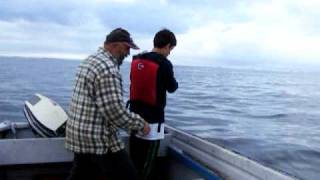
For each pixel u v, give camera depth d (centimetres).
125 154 276
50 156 328
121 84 261
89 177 287
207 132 1541
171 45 319
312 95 4634
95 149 263
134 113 292
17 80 4238
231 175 298
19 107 1881
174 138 387
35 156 325
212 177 301
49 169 339
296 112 2550
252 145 1324
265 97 3906
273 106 2945
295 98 3950
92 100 258
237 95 3900
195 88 4647
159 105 319
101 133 261
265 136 1532
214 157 326
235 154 302
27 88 3150
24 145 322
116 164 270
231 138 1429
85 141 262
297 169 1022
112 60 264
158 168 380
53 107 371
